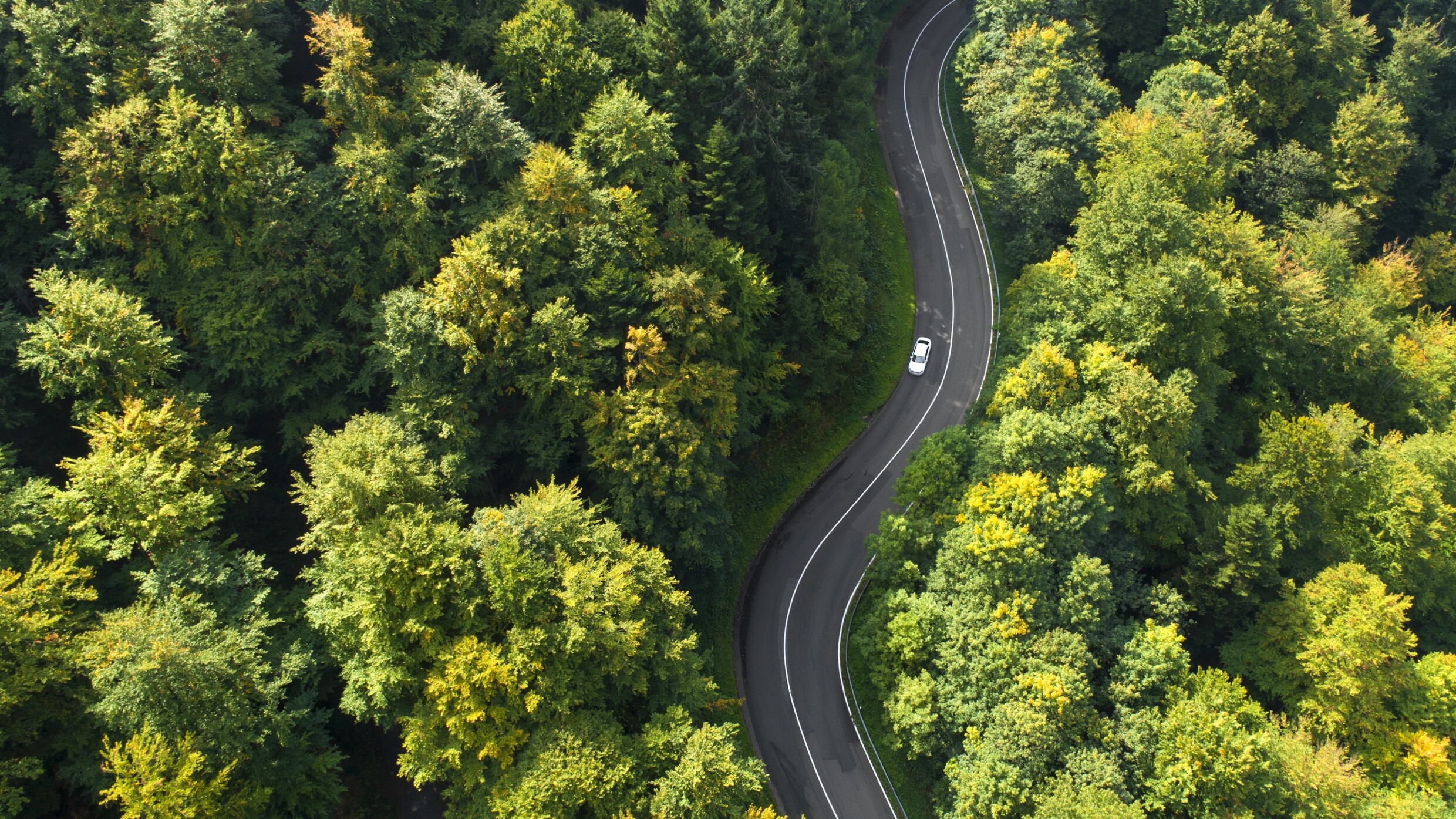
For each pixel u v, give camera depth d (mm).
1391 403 65562
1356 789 43125
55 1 47688
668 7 54500
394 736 47062
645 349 47562
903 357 72875
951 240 79625
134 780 32594
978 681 46250
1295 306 62656
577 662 39781
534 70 54438
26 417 43406
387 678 37500
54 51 46156
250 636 37812
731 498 61812
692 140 57969
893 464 67188
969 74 81875
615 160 50812
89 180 44781
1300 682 50000
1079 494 47531
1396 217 86062
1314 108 83000
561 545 41531
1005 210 74062
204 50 46781
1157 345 53969
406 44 54219
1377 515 55344
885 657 50906
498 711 37656
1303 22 82062
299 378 47938
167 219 44969
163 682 33906
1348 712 48500
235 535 41469
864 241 72375
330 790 39625
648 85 57625
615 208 51188
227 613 39062
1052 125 71000
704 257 52250
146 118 45406
